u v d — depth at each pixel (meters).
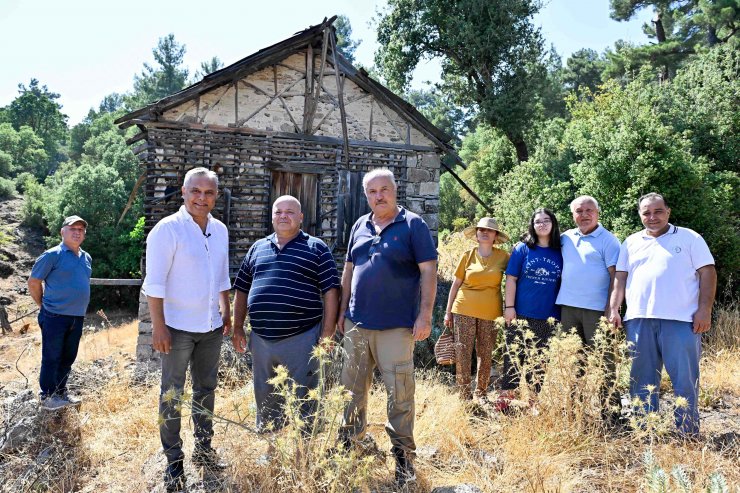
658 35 20.98
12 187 40.25
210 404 3.58
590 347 4.19
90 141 46.34
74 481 3.48
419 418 4.24
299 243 3.72
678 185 7.23
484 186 20.34
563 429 3.72
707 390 5.02
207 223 3.64
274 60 8.16
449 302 5.27
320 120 8.55
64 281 4.89
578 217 4.62
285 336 3.55
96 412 4.73
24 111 64.38
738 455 3.47
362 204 8.64
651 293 4.09
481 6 16.45
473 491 2.96
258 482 3.01
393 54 18.34
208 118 7.98
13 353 10.93
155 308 3.23
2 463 3.72
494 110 16.88
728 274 7.62
